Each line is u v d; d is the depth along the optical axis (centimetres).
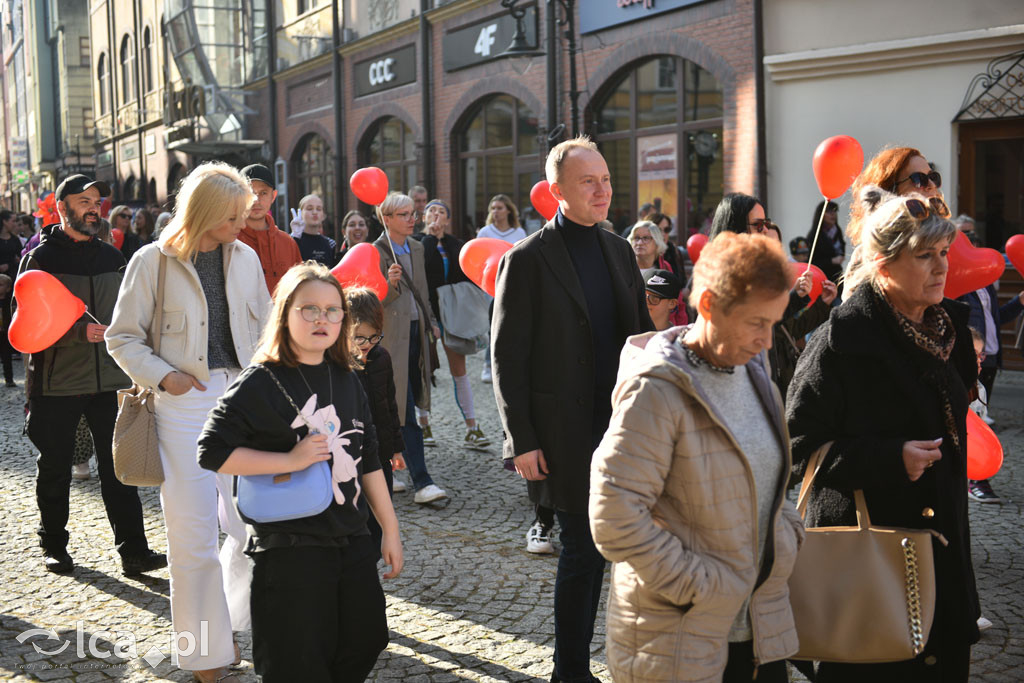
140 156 3394
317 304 289
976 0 979
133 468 362
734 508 228
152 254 371
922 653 286
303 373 295
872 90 1066
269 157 2472
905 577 263
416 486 624
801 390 289
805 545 268
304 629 279
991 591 459
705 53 1221
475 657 397
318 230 826
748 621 243
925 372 280
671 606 230
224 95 2516
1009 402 904
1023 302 525
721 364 233
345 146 2116
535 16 1495
